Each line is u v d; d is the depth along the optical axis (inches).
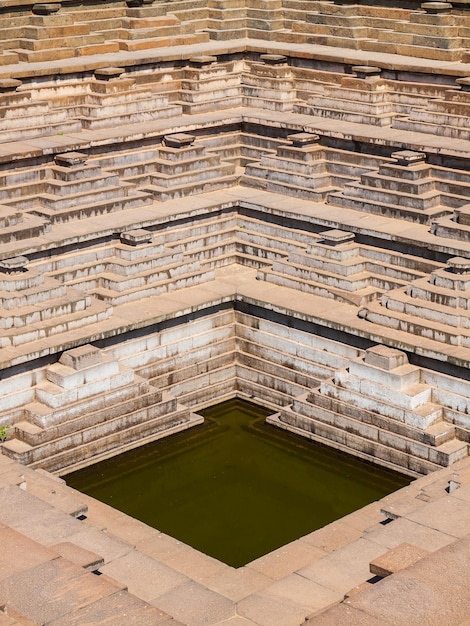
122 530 929.5
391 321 1121.4
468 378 1056.2
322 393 1127.0
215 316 1224.8
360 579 786.2
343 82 1473.9
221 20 1626.5
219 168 1413.6
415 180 1296.8
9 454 1043.3
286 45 1585.9
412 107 1433.3
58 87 1430.9
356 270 1224.2
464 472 951.0
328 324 1152.2
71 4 1513.3
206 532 1002.1
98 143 1359.5
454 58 1462.8
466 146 1309.1
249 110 1530.5
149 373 1171.9
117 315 1163.9
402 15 1517.0
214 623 737.0
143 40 1552.7
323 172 1397.6
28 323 1099.9
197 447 1138.0
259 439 1151.6
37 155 1310.3
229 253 1332.4
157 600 765.3
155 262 1230.9
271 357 1210.0
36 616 655.1
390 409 1073.5
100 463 1093.8
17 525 836.0
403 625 642.2
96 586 682.2
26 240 1200.8
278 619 741.9
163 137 1421.0
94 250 1234.6
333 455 1113.4
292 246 1298.0
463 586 676.1
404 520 842.8
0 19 1469.0
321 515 1029.2
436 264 1190.3
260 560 875.4
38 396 1080.2
